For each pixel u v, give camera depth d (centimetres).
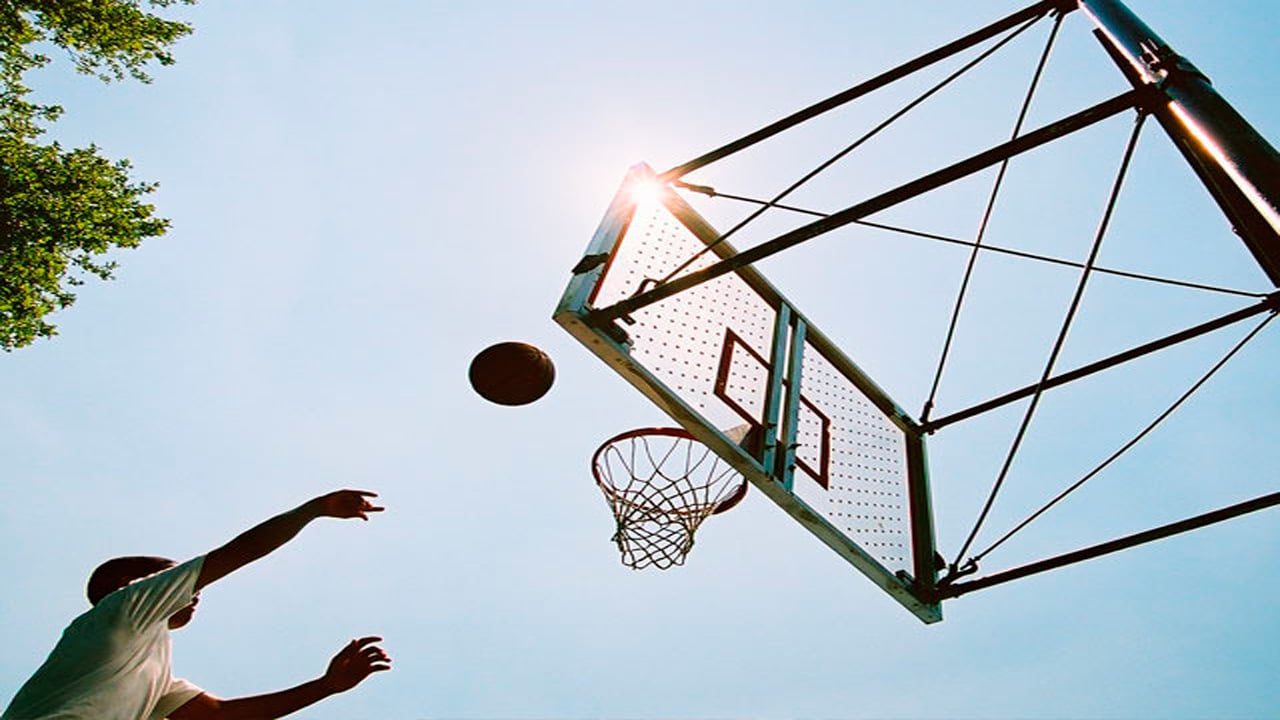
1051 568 405
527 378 331
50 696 150
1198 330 418
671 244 420
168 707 195
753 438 392
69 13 1000
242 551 176
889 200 310
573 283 358
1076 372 475
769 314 470
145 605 166
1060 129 287
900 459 512
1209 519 369
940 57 374
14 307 934
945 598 448
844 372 512
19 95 991
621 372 356
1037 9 355
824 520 402
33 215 941
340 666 221
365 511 192
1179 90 262
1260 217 223
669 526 457
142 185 1051
